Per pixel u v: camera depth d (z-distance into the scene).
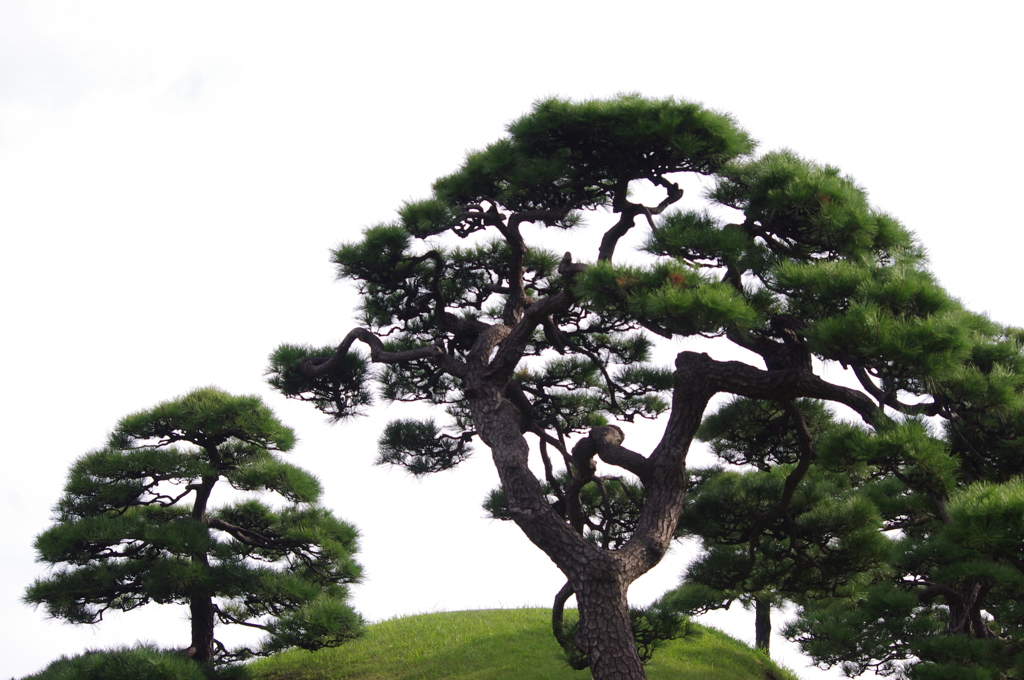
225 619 13.88
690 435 11.53
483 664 14.03
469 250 15.55
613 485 14.03
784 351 10.92
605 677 10.46
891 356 8.77
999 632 14.34
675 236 10.36
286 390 15.25
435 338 15.55
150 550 13.45
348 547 14.82
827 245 11.02
